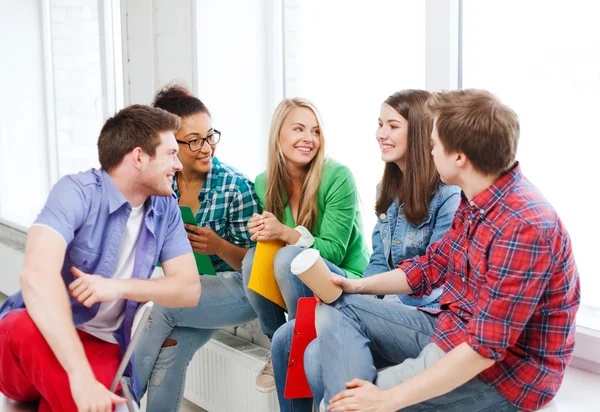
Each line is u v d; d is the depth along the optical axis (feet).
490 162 5.20
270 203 8.23
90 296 5.80
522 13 7.44
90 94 14.57
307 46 10.23
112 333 6.46
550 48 7.25
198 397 9.56
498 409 5.56
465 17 7.86
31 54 15.17
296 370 6.66
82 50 14.55
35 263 5.65
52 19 14.76
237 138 10.94
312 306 6.45
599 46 6.87
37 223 5.88
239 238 8.59
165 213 6.67
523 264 4.96
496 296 5.05
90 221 6.15
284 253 7.23
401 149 6.97
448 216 6.77
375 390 5.21
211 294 8.09
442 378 5.14
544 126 7.39
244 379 8.60
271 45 10.85
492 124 5.15
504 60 7.64
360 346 5.73
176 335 8.09
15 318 5.65
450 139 5.30
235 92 10.84
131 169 6.19
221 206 8.49
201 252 8.11
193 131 8.23
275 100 10.94
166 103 8.30
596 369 6.73
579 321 7.13
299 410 7.01
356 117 9.53
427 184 6.88
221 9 10.57
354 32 9.41
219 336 9.60
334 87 9.83
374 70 9.20
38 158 15.51
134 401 6.55
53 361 5.53
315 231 8.12
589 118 7.02
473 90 5.42
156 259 6.59
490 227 5.22
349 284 6.16
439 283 6.26
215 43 10.59
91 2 14.25
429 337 5.98
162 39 11.18
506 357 5.43
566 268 5.18
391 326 5.97
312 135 7.96
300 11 10.28
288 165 8.19
